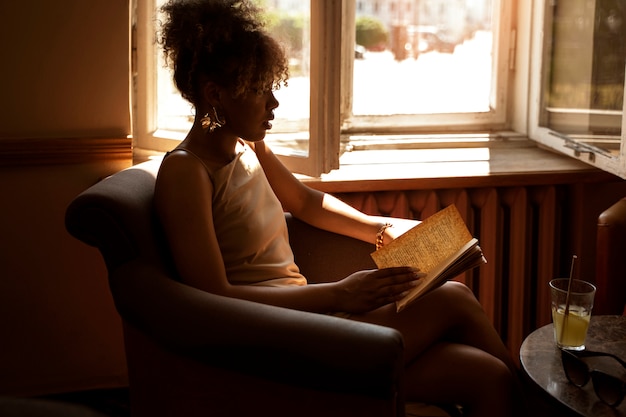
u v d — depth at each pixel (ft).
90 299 7.25
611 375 4.41
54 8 6.76
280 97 7.10
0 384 7.20
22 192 6.93
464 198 7.69
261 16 5.60
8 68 6.77
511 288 8.02
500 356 5.61
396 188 7.40
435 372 5.26
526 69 8.62
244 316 4.45
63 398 7.33
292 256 6.02
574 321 5.00
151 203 5.40
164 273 4.99
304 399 4.45
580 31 7.71
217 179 5.46
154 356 4.90
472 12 8.76
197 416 4.77
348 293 5.25
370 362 4.14
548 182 7.71
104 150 6.98
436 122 8.76
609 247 6.66
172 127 7.50
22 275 7.07
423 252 5.43
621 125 7.01
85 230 4.97
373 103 8.64
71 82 6.90
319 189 7.26
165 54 5.67
